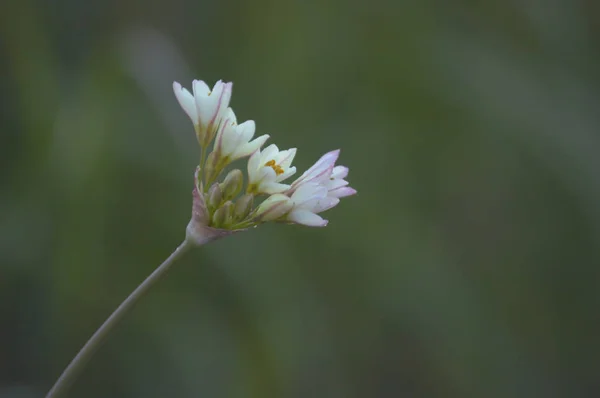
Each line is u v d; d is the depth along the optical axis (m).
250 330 0.56
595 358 0.70
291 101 0.70
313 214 0.40
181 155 0.57
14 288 0.57
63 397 0.39
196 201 0.39
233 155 0.40
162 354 0.57
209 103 0.40
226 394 0.55
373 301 0.63
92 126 0.57
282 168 0.41
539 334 0.70
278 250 0.59
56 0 0.66
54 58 0.63
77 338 0.57
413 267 0.63
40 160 0.57
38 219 0.57
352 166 0.68
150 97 0.56
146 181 0.58
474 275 0.69
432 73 0.70
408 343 0.66
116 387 0.57
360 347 0.65
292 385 0.57
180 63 0.60
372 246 0.63
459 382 0.64
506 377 0.66
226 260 0.56
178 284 0.58
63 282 0.57
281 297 0.58
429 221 0.68
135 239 0.59
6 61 0.60
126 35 0.60
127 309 0.39
